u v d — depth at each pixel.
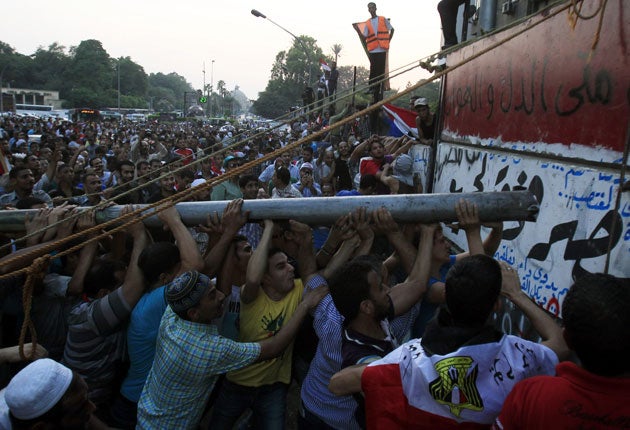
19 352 2.43
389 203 2.59
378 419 1.75
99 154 13.38
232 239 2.84
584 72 2.82
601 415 1.38
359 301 2.06
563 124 3.05
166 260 2.85
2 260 2.75
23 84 145.25
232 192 7.04
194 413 2.62
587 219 2.69
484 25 6.72
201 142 19.38
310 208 2.73
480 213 2.49
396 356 1.80
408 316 2.63
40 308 3.24
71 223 2.98
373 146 7.06
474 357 1.65
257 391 2.98
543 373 1.77
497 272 1.76
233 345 2.55
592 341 1.39
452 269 1.80
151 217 2.96
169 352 2.54
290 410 4.32
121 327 2.97
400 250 2.68
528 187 3.47
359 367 1.94
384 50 11.58
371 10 11.62
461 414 1.63
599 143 2.65
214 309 2.55
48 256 2.34
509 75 3.95
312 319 3.01
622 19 2.47
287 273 2.93
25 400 1.94
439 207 2.52
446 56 5.91
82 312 2.91
